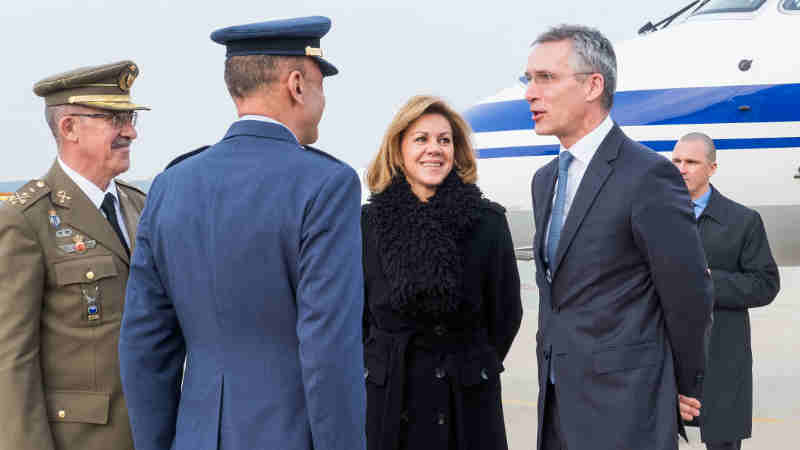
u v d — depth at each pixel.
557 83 2.66
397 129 3.02
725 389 3.85
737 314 3.91
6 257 2.36
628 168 2.59
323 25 1.97
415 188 3.11
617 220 2.56
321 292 1.78
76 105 2.55
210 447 1.85
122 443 2.54
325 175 1.86
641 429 2.52
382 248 2.96
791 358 8.40
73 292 2.48
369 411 3.02
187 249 1.89
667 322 2.57
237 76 1.97
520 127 6.32
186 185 1.94
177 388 2.07
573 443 2.65
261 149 1.93
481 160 6.43
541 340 2.86
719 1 6.44
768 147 5.86
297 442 1.82
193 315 1.92
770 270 3.87
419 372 2.96
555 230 2.79
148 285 2.00
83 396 2.49
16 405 2.29
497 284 3.08
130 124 2.68
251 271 1.84
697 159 3.96
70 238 2.51
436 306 2.90
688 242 2.51
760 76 5.91
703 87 5.98
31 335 2.37
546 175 2.96
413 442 2.95
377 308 3.05
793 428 5.59
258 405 1.84
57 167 2.61
